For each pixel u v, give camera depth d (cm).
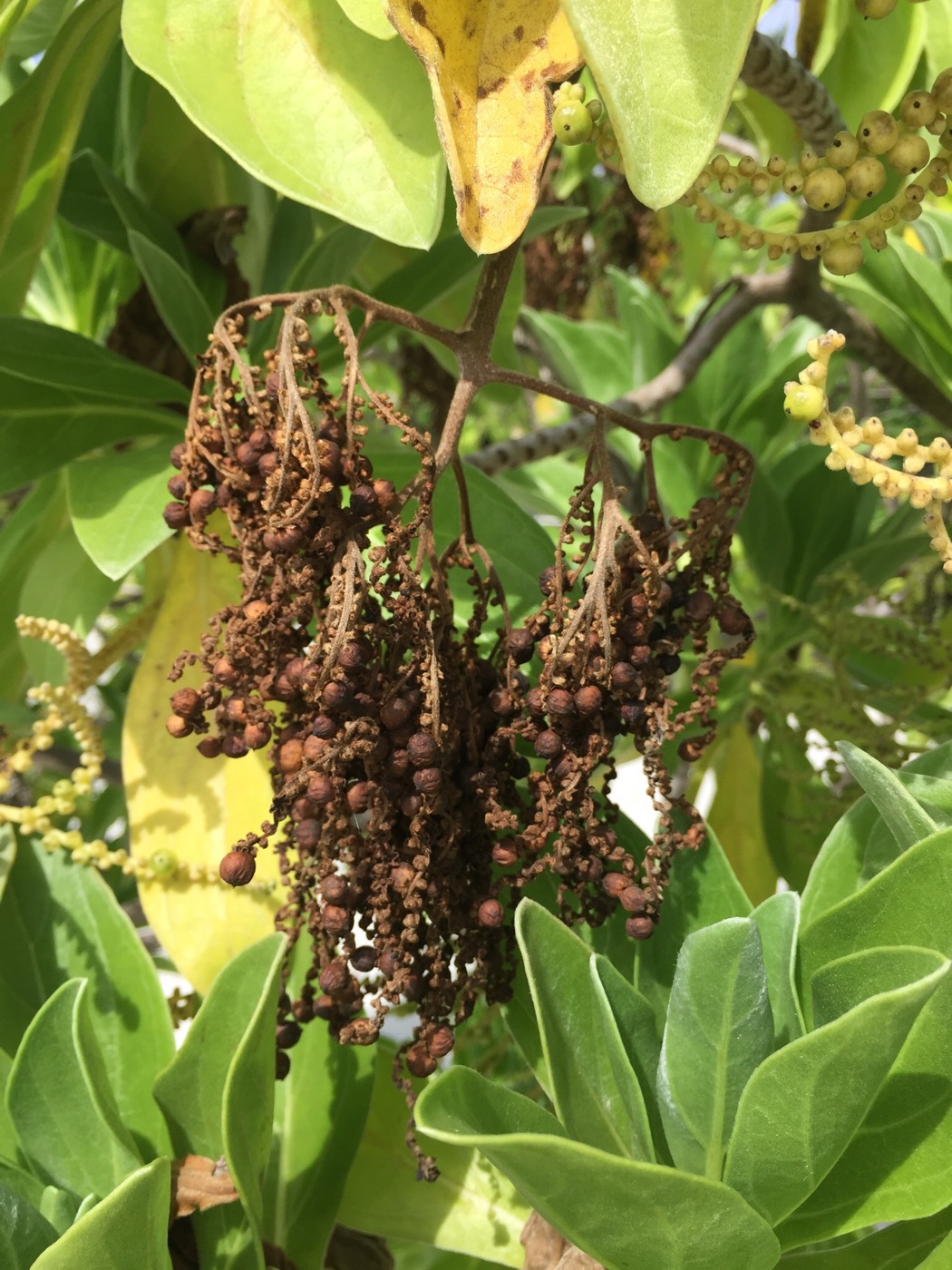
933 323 36
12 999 28
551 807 21
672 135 16
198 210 37
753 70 30
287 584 21
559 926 21
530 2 19
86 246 42
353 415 20
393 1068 22
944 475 19
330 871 21
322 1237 25
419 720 20
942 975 16
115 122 39
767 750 47
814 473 48
